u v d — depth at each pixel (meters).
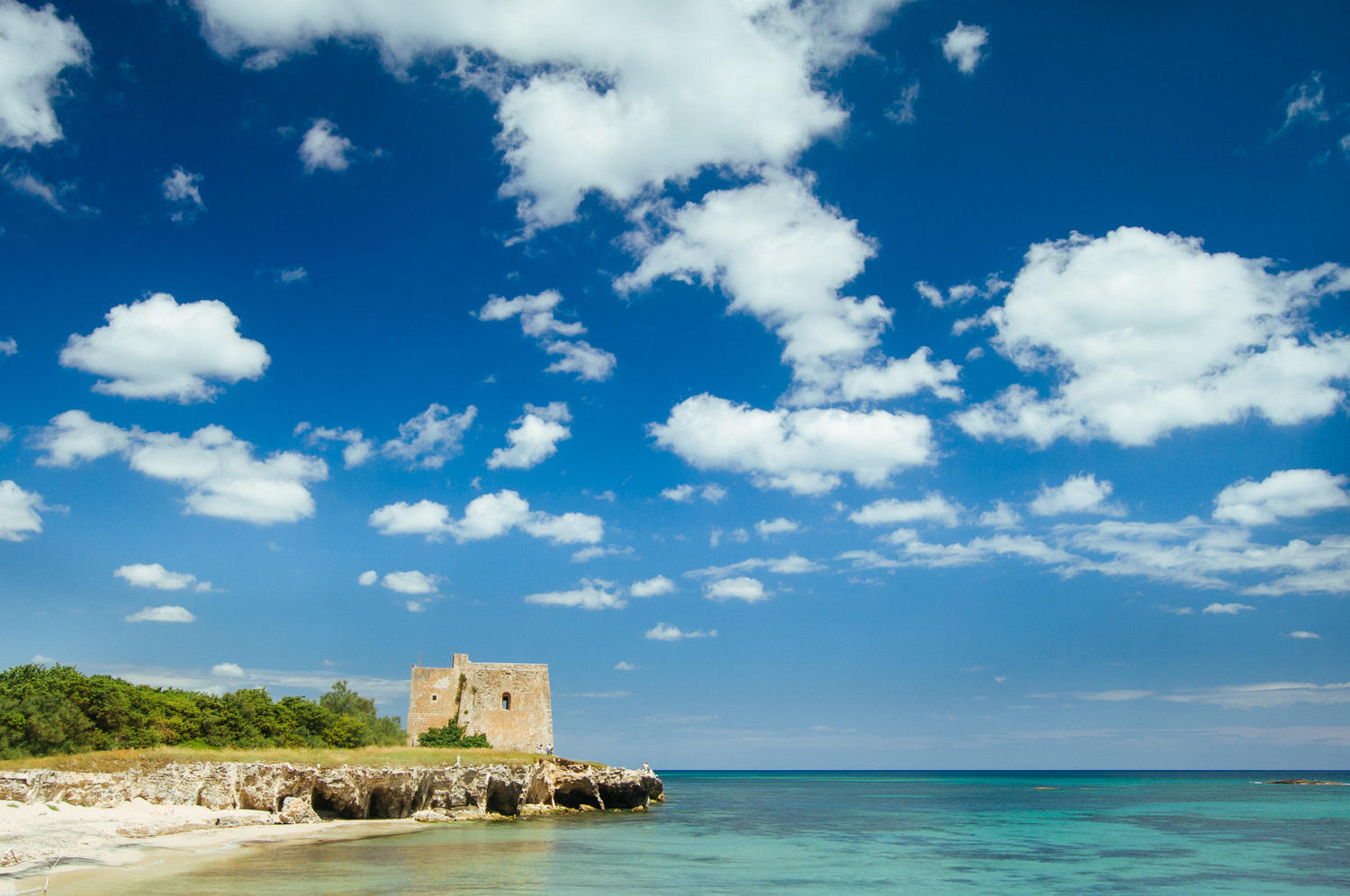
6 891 34.12
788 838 71.44
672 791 193.25
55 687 69.06
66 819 49.66
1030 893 45.38
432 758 74.75
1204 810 117.75
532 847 56.41
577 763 89.75
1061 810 117.81
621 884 44.12
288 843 51.75
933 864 56.28
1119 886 48.12
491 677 93.38
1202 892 46.31
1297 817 102.81
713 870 50.66
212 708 80.75
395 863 46.56
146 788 56.88
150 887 36.34
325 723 89.00
